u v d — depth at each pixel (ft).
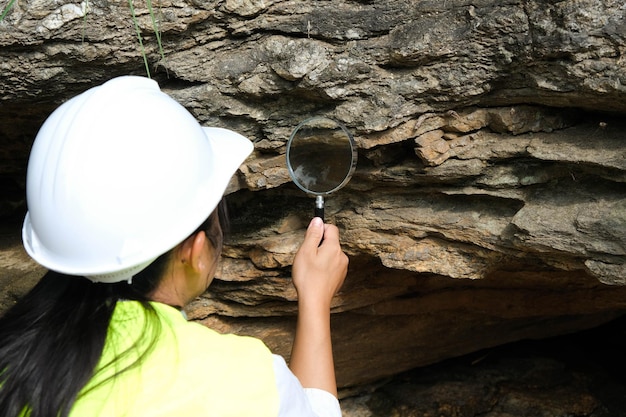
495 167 7.38
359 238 8.27
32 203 3.84
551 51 6.43
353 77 7.04
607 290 8.91
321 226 5.26
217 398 3.41
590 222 6.79
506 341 10.72
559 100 6.82
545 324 10.46
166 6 6.75
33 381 3.40
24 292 8.79
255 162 7.80
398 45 6.90
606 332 12.01
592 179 7.03
